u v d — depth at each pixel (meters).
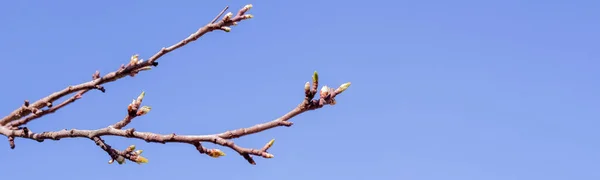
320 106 4.31
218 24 5.42
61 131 4.88
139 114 4.67
